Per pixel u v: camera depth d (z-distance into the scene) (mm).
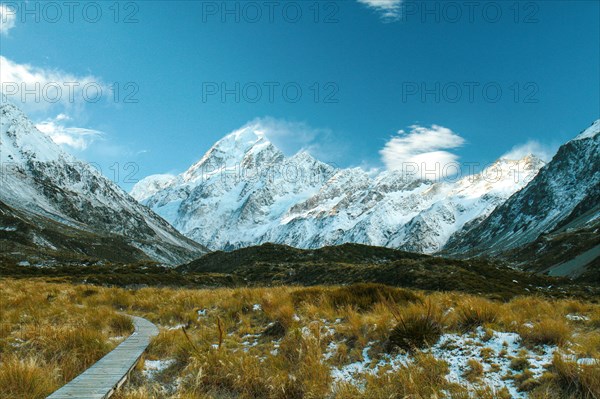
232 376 10398
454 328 12523
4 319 17578
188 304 21625
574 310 14969
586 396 7859
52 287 30203
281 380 9859
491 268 74250
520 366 9594
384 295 16516
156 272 96000
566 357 9422
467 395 8320
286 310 15102
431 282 59406
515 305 15398
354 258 112438
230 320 17281
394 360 10828
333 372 10711
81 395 8844
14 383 9406
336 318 14922
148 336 15148
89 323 17016
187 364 11875
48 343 13258
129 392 9414
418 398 8430
